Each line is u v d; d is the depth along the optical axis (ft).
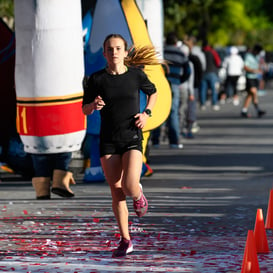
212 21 331.77
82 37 79.10
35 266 48.55
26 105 75.36
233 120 180.86
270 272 46.96
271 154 115.44
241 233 58.80
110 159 50.60
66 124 75.31
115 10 85.35
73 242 55.62
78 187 84.12
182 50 118.83
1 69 87.92
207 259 50.19
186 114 139.64
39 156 76.23
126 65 52.65
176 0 180.86
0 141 88.58
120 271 47.16
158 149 123.24
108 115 50.65
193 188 82.84
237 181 88.22
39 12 74.08
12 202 74.64
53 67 74.59
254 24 445.78
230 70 241.96
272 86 362.53
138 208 51.72
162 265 48.62
